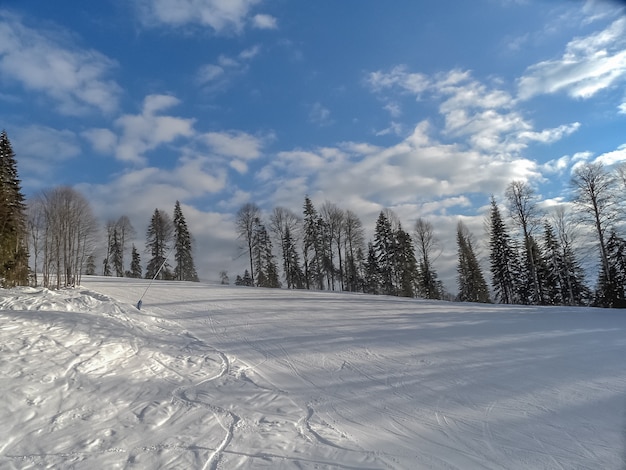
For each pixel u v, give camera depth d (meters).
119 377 7.84
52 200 38.62
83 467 4.70
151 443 5.40
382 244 52.59
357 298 25.70
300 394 7.89
